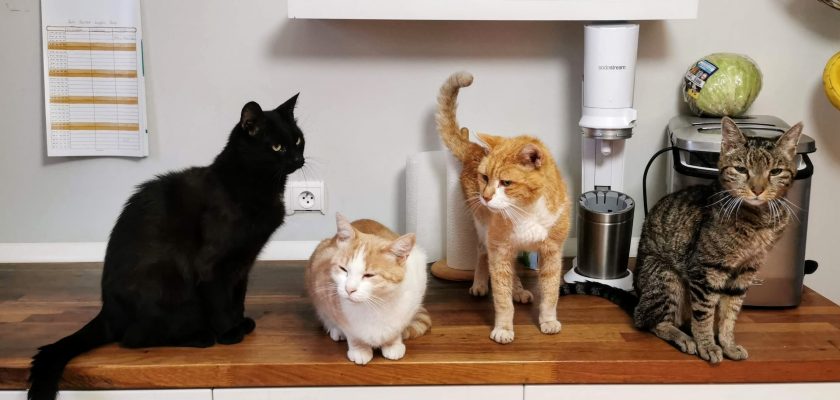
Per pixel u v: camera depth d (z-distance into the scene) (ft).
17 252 6.69
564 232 5.01
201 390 4.77
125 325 4.93
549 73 6.47
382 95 6.50
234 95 6.46
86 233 6.72
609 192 6.10
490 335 5.08
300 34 6.34
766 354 4.80
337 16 5.70
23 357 4.81
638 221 6.73
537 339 5.06
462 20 6.24
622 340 5.04
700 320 4.83
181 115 6.47
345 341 5.08
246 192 4.92
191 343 4.99
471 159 5.57
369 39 6.37
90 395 4.75
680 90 6.49
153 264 4.86
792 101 6.51
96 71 6.30
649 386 4.79
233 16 6.29
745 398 4.80
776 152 4.57
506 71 6.46
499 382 4.76
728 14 6.35
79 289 6.04
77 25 6.23
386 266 4.45
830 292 6.73
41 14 6.23
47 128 6.37
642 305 5.16
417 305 4.82
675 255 5.07
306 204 6.68
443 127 5.77
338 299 4.61
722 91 5.98
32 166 6.56
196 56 6.35
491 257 5.04
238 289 5.21
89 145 6.43
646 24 6.35
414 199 6.35
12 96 6.41
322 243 5.34
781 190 4.60
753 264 4.84
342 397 4.81
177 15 6.27
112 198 6.63
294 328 5.30
